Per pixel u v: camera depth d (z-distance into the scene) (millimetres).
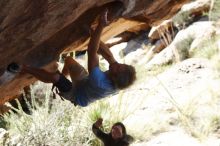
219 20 13531
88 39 4227
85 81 4031
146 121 8109
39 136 7559
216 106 7922
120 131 5324
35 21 3256
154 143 7320
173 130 7707
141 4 3896
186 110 7969
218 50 11109
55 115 8234
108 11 3844
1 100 5129
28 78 4633
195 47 12531
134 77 3961
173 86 9703
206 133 7184
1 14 3010
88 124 8148
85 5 3486
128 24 4762
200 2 14820
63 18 3402
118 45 17609
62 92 4277
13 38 3328
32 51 3883
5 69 3787
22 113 8680
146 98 9312
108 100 8820
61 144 7625
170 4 4488
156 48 14859
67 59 4348
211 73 9727
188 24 15117
